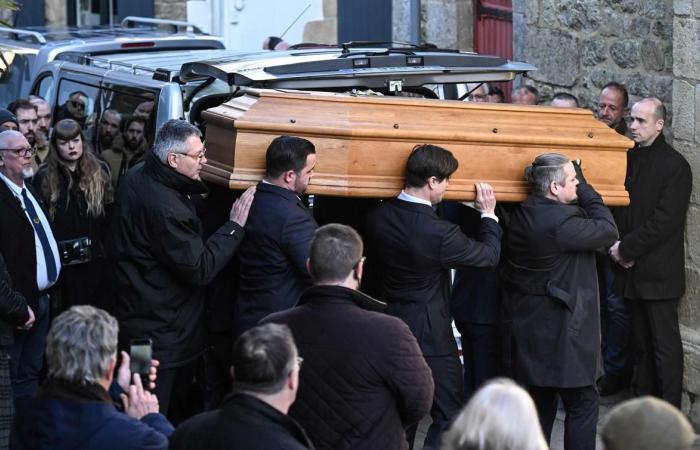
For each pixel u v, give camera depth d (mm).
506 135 10617
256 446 6918
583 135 10906
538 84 16109
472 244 10312
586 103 15297
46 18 25719
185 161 10258
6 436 11094
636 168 12625
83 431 7293
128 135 13508
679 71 12547
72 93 15016
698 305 12656
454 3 19844
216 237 10273
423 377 8445
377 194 10406
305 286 10375
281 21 24750
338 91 11727
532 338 10828
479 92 15102
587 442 11008
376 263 10828
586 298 10781
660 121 12500
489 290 11469
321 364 8344
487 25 19844
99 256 12734
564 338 10734
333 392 8344
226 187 10547
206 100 12805
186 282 10508
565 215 10523
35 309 11805
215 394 11375
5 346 11180
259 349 7031
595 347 10852
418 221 10234
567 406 11094
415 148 10281
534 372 10844
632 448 5855
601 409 13500
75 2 26125
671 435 5840
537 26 16047
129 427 7371
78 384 7379
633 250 12531
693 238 12633
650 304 12766
